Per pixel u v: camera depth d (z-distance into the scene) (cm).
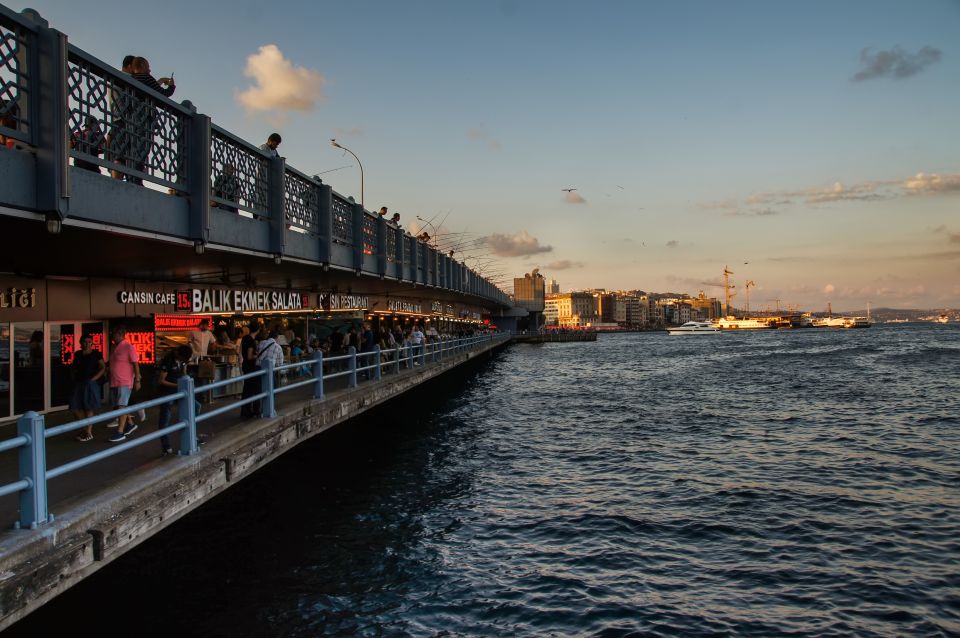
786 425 2528
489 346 5750
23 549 515
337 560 1100
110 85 800
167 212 931
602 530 1244
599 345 12750
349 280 2209
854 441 2158
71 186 721
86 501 626
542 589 975
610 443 2173
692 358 7719
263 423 1091
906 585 972
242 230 1182
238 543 1193
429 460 1914
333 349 2342
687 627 852
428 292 3838
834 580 996
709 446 2097
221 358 1530
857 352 8394
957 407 3000
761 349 9944
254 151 1227
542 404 3331
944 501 1407
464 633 839
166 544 1112
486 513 1366
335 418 1438
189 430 842
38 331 1210
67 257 1058
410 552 1137
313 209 1583
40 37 684
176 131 962
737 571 1038
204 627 856
